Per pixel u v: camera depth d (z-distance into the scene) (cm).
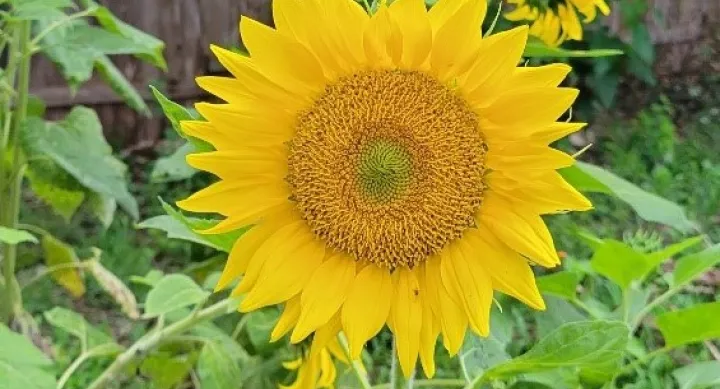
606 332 49
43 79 212
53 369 61
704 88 251
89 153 83
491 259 50
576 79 231
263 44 49
